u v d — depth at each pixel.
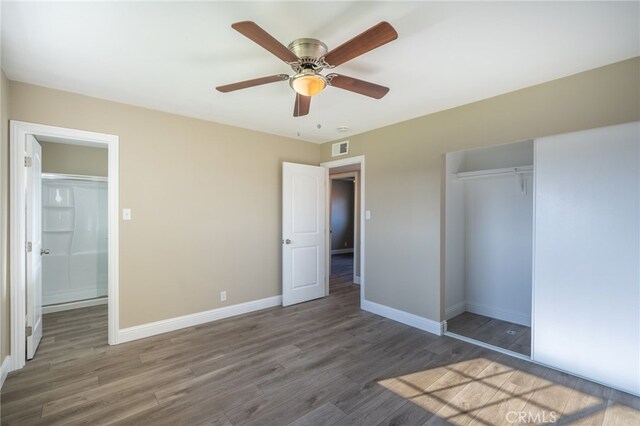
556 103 2.46
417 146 3.43
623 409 2.01
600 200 2.28
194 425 1.87
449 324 3.53
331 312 3.95
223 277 3.71
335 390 2.23
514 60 2.17
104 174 4.50
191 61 2.20
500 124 2.77
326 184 4.70
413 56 2.11
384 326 3.46
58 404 2.06
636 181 2.14
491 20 1.72
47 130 2.63
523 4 1.59
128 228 3.05
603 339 2.29
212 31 1.83
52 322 3.60
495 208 3.73
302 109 2.50
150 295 3.18
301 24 1.76
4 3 1.55
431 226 3.30
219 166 3.68
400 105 3.05
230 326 3.46
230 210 3.77
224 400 2.11
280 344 2.99
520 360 2.67
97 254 4.53
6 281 2.46
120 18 1.70
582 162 2.35
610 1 1.56
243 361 2.65
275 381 2.34
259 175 4.05
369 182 3.98
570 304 2.43
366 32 1.46
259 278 4.05
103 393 2.19
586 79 2.32
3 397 2.13
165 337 3.15
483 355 2.77
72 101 2.75
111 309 2.96
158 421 1.91
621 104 2.17
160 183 3.24
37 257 2.92
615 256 2.23
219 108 3.18
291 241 4.25
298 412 1.99
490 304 3.78
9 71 2.34
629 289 2.18
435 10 1.63
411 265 3.49
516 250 3.56
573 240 2.41
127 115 3.04
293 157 4.41
